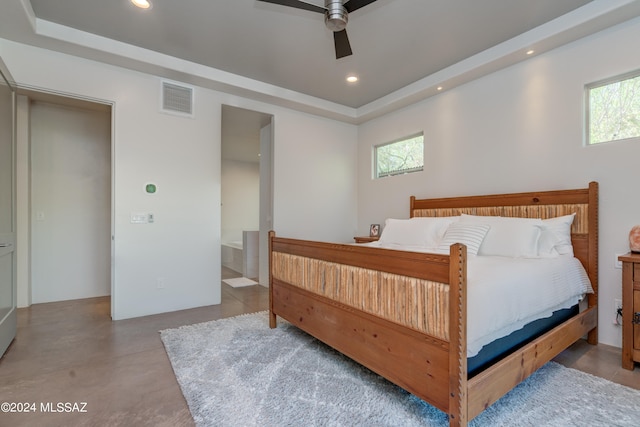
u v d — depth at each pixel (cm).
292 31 274
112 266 314
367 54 312
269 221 449
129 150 321
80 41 275
